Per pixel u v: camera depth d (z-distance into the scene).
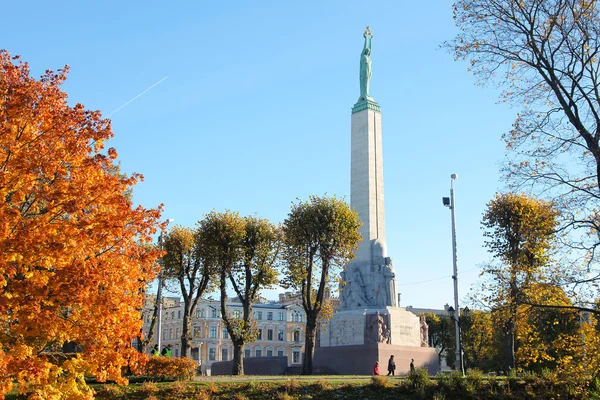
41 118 23.36
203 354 124.12
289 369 70.00
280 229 57.81
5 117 22.48
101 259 23.30
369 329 59.44
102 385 37.22
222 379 41.84
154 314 60.72
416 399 37.75
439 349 114.69
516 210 53.66
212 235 56.50
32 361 21.38
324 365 61.31
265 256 57.03
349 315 61.50
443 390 38.25
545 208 28.36
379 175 67.25
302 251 55.81
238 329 54.75
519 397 36.06
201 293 59.66
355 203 66.62
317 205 55.19
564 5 27.81
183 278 59.44
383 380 39.59
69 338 23.14
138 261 24.44
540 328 31.53
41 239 21.45
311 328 53.25
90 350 22.58
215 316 127.38
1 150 22.73
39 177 23.38
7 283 21.92
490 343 77.00
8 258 20.89
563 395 33.94
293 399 36.94
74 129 23.66
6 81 23.06
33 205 24.11
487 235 56.06
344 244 54.78
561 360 30.22
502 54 29.48
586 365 28.98
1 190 22.08
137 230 23.91
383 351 58.25
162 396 36.31
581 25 27.48
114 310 22.81
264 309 133.00
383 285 63.03
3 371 19.84
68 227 22.28
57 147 23.34
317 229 54.44
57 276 21.61
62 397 22.94
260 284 57.28
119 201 23.50
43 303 22.16
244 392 37.59
